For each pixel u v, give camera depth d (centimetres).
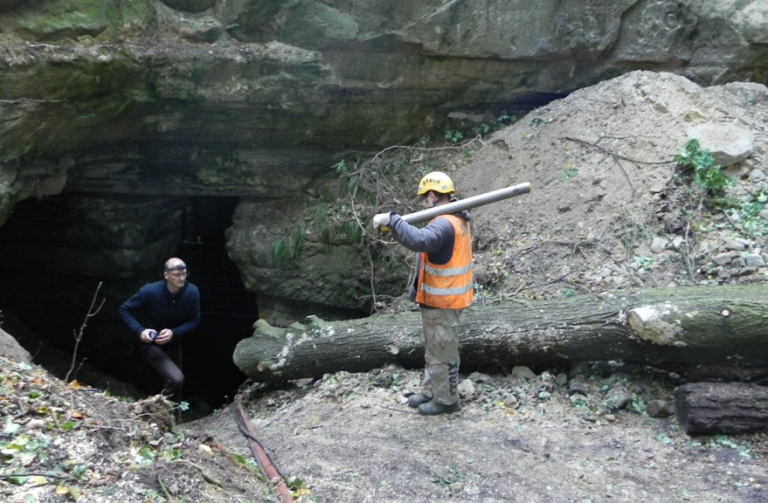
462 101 945
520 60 920
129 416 389
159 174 940
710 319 506
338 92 877
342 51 859
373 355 610
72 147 794
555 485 439
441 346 516
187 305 642
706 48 938
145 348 631
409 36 854
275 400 644
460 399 557
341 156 940
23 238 1044
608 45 923
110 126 805
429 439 503
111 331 1120
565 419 521
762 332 498
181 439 395
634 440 492
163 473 331
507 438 499
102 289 1070
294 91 849
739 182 684
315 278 899
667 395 533
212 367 1245
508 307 588
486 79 927
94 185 947
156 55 767
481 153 884
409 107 924
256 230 934
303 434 534
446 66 899
